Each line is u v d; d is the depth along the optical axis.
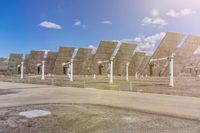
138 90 17.84
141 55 36.06
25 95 15.17
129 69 34.97
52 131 6.12
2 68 46.84
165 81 30.39
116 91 17.64
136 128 6.34
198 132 5.84
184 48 26.84
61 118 7.70
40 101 12.03
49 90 18.97
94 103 11.11
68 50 34.38
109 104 10.73
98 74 31.58
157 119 7.43
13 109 9.48
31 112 8.75
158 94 15.03
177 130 6.06
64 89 19.94
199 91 16.28
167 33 25.08
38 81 31.97
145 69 33.09
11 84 28.06
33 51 37.34
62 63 34.31
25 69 39.25
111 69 27.09
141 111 8.86
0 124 6.86
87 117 7.84
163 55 25.48
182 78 33.41
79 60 34.41
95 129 6.31
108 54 29.81
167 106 9.92
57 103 11.23
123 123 6.95
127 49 31.80
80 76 36.12
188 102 11.07
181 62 26.89
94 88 20.86
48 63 37.56
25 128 6.42
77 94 15.55
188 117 7.64
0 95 15.24
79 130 6.21
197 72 33.09
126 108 9.56
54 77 37.03
